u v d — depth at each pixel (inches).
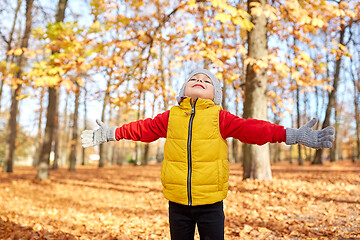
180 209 80.0
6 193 343.0
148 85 355.9
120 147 1176.8
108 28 270.5
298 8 233.5
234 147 1200.8
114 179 517.7
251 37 326.3
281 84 408.5
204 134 77.8
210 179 76.4
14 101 663.8
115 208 269.1
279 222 185.9
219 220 78.5
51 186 421.1
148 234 173.5
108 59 287.4
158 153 1421.0
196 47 274.8
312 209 216.5
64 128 1310.3
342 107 1248.8
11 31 548.1
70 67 245.3
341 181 340.2
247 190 291.1
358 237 149.5
